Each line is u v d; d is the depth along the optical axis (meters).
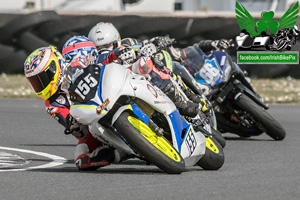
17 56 57.06
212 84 26.67
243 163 21.31
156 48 21.27
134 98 17.69
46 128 32.12
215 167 19.67
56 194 15.07
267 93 48.34
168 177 17.55
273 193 15.33
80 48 20.59
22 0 90.25
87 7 91.00
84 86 17.06
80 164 19.11
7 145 26.64
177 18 57.50
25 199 14.52
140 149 16.97
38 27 56.59
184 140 18.55
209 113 21.34
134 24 56.97
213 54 27.16
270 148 25.56
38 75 18.22
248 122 28.14
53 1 91.19
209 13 59.56
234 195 15.05
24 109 39.41
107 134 17.42
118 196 14.79
